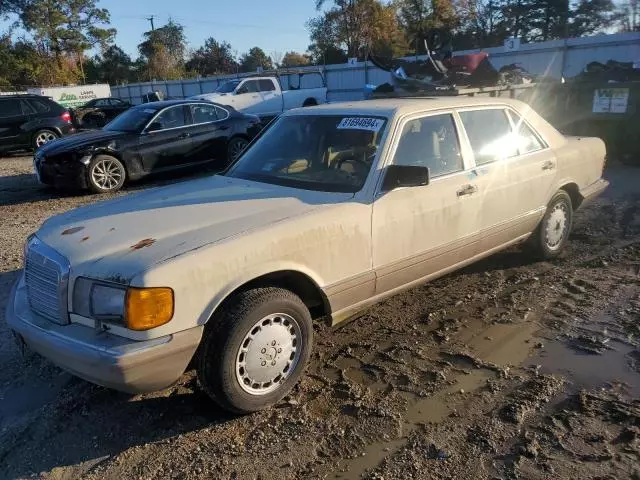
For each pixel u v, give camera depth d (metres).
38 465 2.88
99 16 55.59
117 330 2.79
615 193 7.98
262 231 3.15
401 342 4.02
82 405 3.38
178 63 69.94
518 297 4.71
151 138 10.52
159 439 3.05
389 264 3.78
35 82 53.69
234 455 2.89
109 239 3.12
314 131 4.23
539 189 5.01
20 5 51.84
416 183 3.57
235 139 11.64
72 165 9.73
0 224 7.97
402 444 2.93
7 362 3.93
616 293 4.69
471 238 4.38
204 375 3.00
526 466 2.72
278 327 3.20
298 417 3.18
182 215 3.41
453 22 49.44
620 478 2.62
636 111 9.70
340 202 3.56
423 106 4.17
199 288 2.87
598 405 3.18
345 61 50.31
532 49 22.75
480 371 3.61
